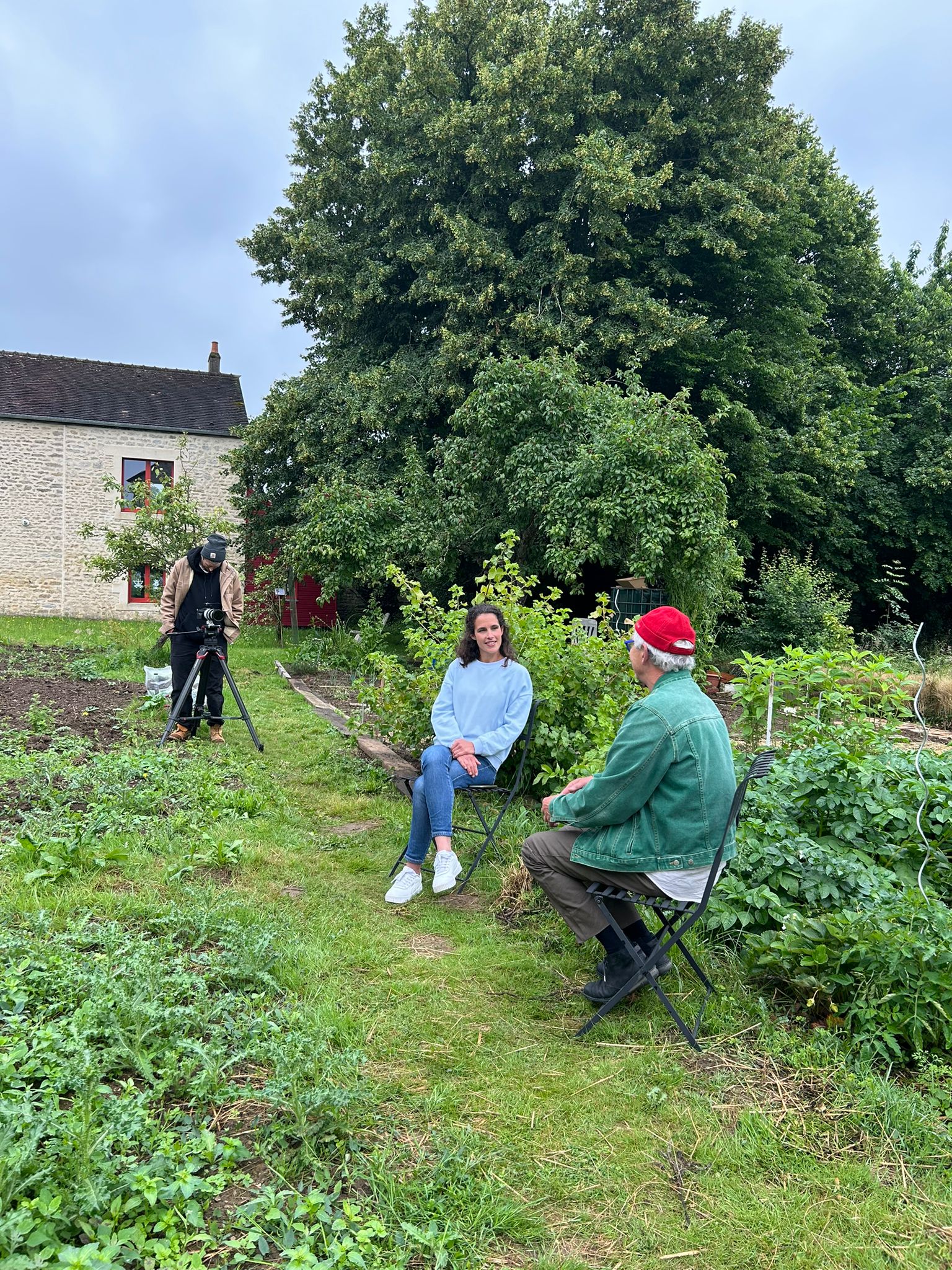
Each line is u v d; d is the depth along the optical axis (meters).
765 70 16.45
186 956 2.98
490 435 13.91
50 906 3.28
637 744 2.77
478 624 4.35
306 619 22.08
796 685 4.98
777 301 19.11
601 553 12.75
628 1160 2.23
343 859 4.42
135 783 5.16
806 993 3.03
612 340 15.46
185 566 6.62
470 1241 1.90
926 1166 2.28
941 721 11.02
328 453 17.55
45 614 21.53
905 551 22.47
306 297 18.97
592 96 15.92
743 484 18.06
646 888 2.94
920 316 22.83
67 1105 2.13
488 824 4.95
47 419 21.20
